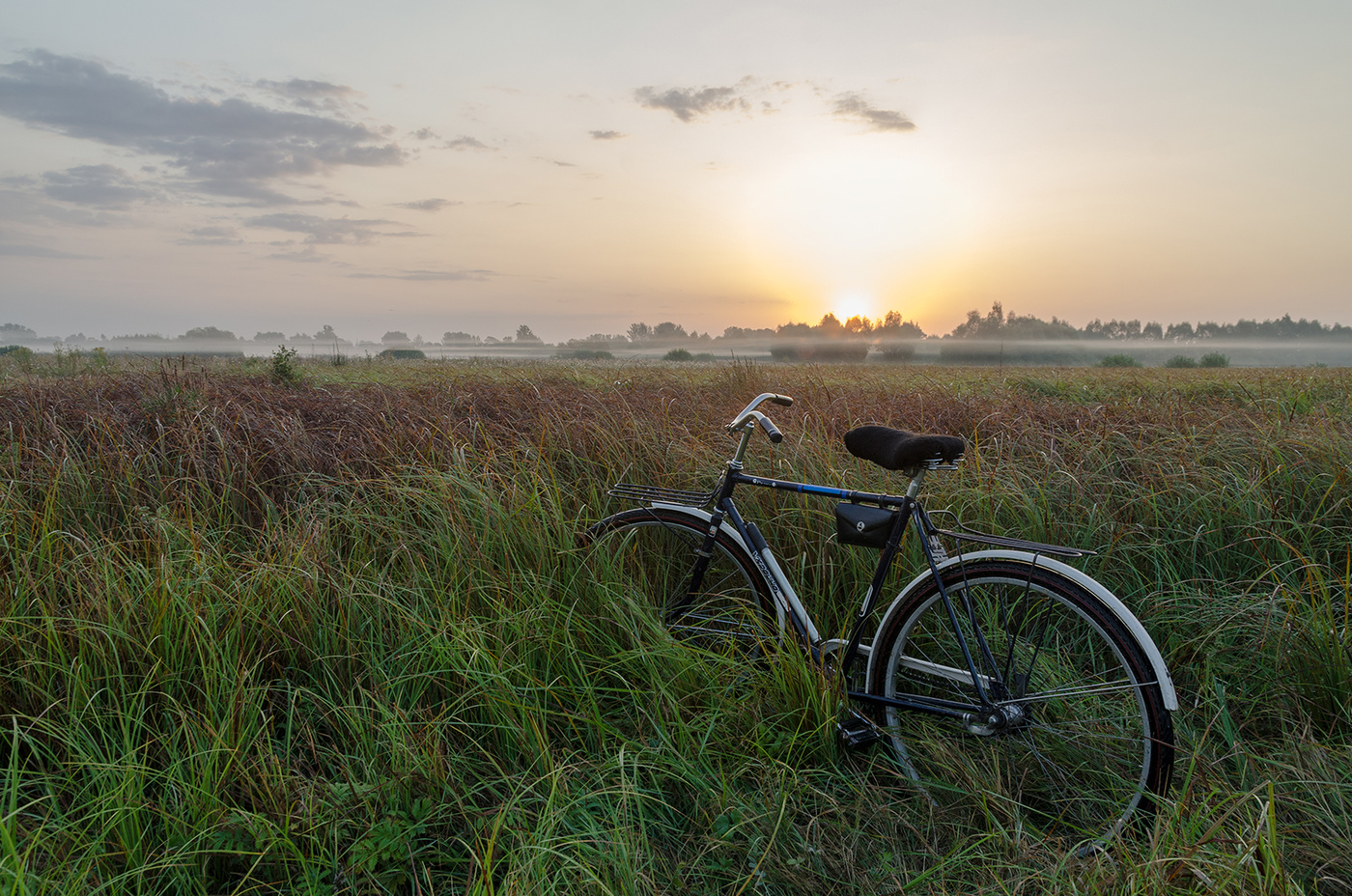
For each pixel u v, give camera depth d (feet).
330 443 12.78
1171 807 5.22
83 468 10.80
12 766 5.31
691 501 8.52
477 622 7.25
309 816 5.22
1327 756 6.00
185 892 4.83
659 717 6.59
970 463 11.53
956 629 6.57
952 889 5.18
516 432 13.71
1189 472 11.16
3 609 6.79
